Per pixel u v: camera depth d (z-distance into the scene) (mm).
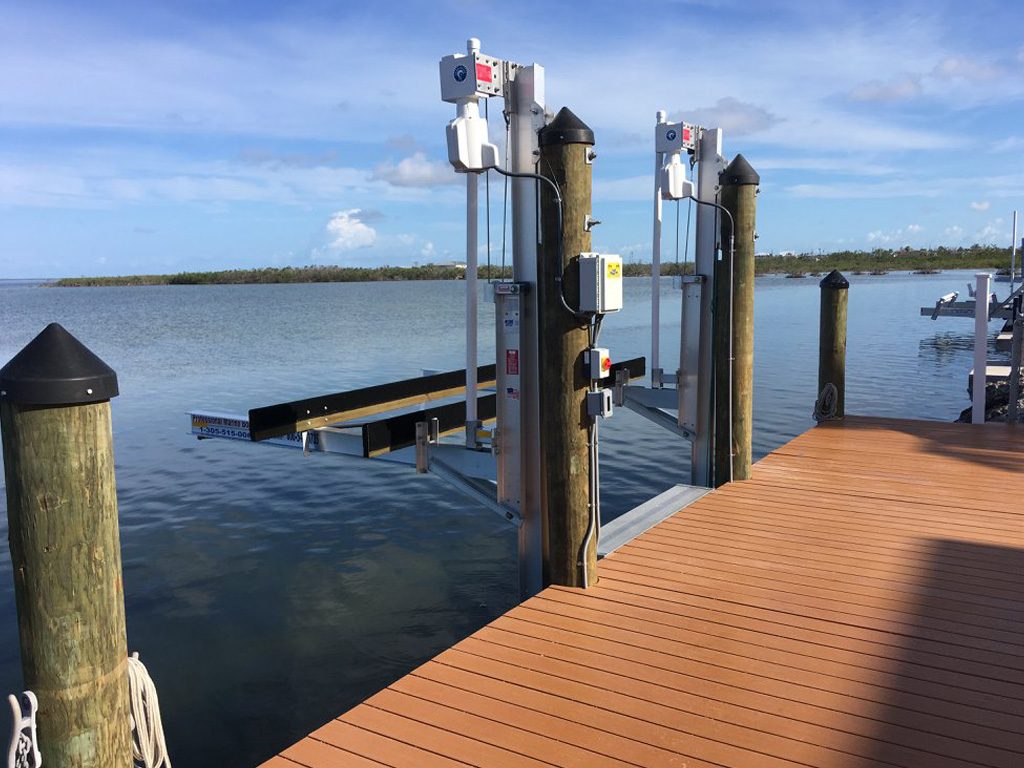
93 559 1902
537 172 3686
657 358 5934
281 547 6383
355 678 4285
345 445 4629
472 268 3861
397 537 6598
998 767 2289
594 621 3346
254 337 29062
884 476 5703
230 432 4902
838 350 7719
